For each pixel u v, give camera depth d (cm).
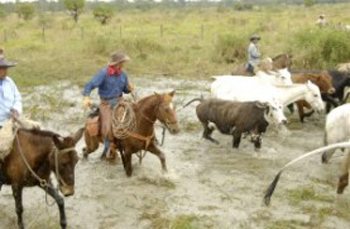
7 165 657
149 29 3341
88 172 897
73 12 4212
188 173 899
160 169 909
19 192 669
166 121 795
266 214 755
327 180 878
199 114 1050
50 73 1803
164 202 789
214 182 863
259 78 1148
